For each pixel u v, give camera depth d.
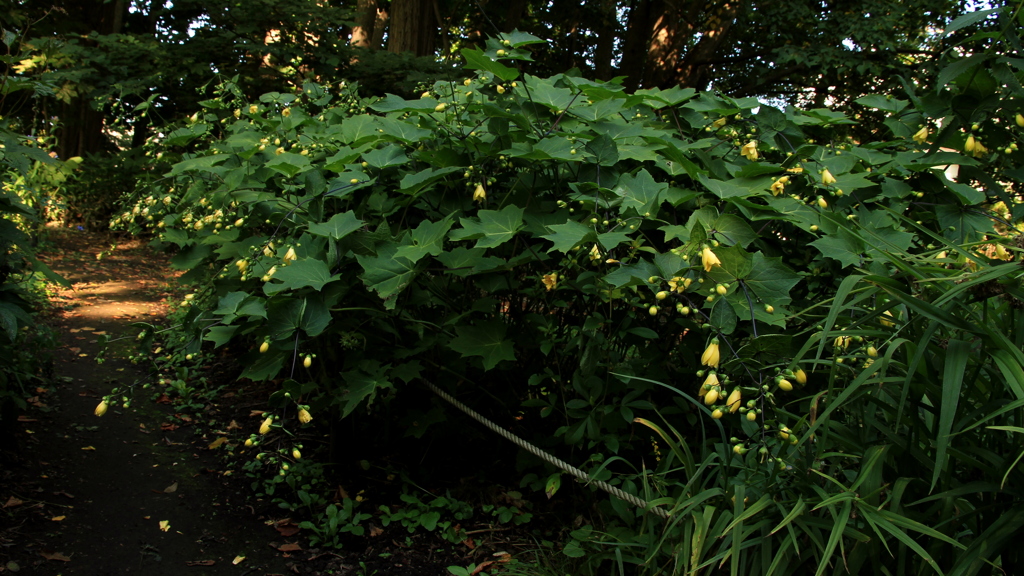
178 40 8.06
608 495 2.54
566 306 2.66
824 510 1.66
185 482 2.90
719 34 11.47
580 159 2.28
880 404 1.65
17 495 2.57
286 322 2.17
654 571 1.91
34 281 5.36
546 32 14.09
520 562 2.37
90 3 9.91
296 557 2.45
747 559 1.71
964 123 2.34
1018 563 1.44
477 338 2.39
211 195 3.22
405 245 2.33
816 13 10.73
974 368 1.59
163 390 3.85
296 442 3.21
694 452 2.41
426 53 9.81
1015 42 2.00
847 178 2.56
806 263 2.56
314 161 2.92
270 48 7.54
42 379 3.23
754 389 1.67
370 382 2.40
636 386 2.33
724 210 2.32
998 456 1.48
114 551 2.36
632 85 12.24
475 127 2.60
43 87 2.98
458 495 2.83
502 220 2.21
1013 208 2.45
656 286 1.91
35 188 6.98
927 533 1.40
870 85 10.39
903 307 1.80
